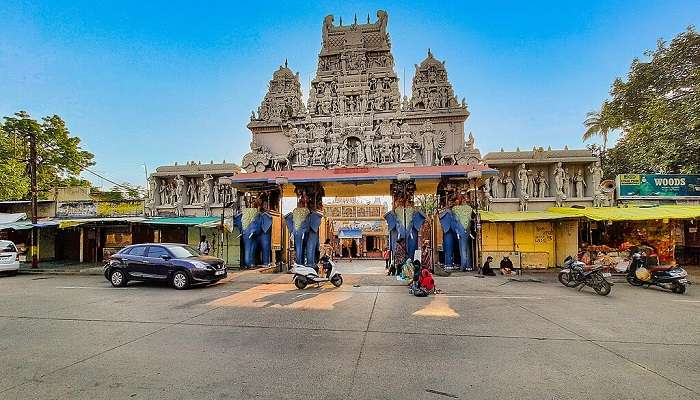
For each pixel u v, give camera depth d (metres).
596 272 12.05
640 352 6.15
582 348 6.36
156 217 21.80
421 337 7.04
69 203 24.33
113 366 5.56
